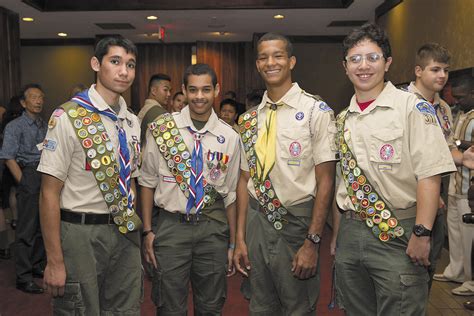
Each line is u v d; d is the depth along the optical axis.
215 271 2.49
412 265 1.89
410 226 1.90
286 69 2.19
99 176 2.04
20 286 3.80
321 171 2.14
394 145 1.88
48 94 10.76
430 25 5.61
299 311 2.27
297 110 2.20
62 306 2.07
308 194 2.18
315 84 10.29
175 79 11.12
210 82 2.40
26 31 9.64
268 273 2.30
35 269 4.07
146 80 11.11
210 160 2.43
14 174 3.80
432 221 1.82
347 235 2.02
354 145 1.97
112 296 2.20
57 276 2.02
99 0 7.64
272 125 2.23
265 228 2.25
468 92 3.44
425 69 2.79
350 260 2.01
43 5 7.69
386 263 1.91
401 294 1.88
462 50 4.73
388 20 7.32
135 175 2.29
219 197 2.48
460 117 3.54
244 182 2.45
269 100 2.27
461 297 3.60
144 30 9.52
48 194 2.00
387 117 1.90
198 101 2.39
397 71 6.92
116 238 2.13
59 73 10.70
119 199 2.09
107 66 2.05
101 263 2.10
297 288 2.25
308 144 2.17
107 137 2.07
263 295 2.32
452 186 3.66
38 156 3.87
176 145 2.44
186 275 2.49
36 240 3.94
